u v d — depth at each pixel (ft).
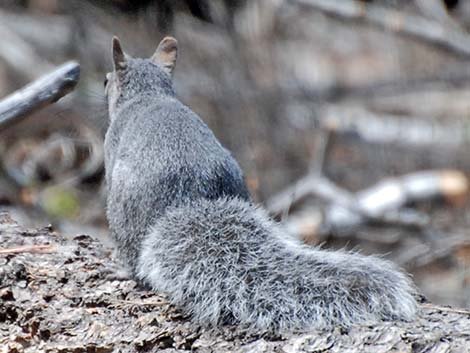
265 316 20.94
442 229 46.85
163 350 20.74
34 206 46.16
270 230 22.29
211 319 21.22
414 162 53.83
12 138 52.19
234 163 23.91
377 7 60.70
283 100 56.65
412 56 62.13
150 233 22.80
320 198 47.44
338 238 45.47
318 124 54.95
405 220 46.09
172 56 28.30
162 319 21.59
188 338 20.86
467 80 59.52
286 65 61.31
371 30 66.28
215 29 59.93
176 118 24.17
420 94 60.03
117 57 26.81
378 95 60.23
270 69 59.62
